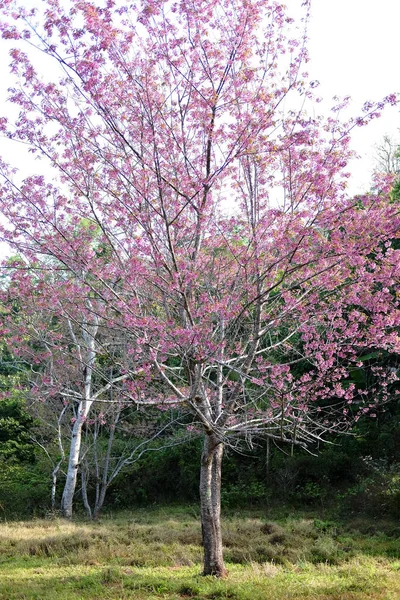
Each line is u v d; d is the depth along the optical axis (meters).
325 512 16.53
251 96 8.09
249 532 12.73
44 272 9.22
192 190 8.07
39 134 7.95
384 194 8.05
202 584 7.86
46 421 20.39
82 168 7.93
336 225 7.78
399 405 18.20
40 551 11.50
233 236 9.14
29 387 19.30
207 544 8.68
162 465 21.84
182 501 21.14
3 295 9.09
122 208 8.05
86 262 8.00
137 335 7.73
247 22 8.05
